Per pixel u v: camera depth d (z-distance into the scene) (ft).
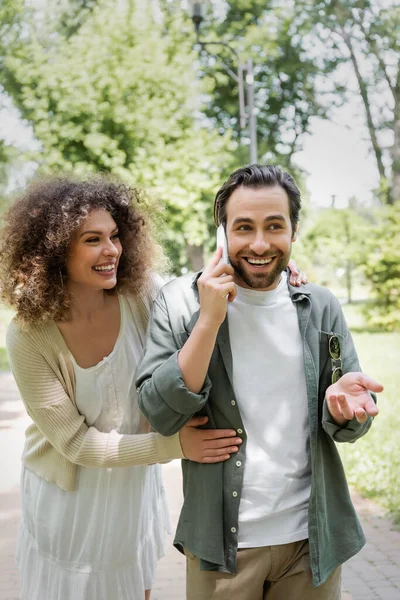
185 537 6.34
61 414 6.86
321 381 6.47
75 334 6.98
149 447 6.57
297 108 67.51
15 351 6.83
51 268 6.69
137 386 6.23
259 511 6.15
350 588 10.80
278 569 6.20
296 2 64.44
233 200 6.11
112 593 7.28
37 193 6.81
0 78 48.24
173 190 44.09
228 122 65.46
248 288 6.37
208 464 6.23
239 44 61.93
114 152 44.19
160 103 45.83
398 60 62.64
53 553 7.29
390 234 46.68
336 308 6.73
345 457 16.61
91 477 7.13
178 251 61.72
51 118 45.27
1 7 52.85
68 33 55.42
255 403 6.24
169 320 6.40
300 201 6.32
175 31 49.37
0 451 18.81
